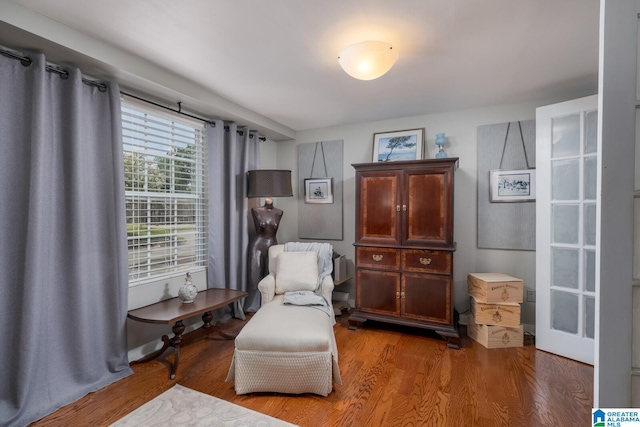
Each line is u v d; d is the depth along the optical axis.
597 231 0.80
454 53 1.99
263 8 1.53
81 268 1.92
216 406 1.80
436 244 2.74
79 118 1.91
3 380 1.64
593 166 2.29
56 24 1.63
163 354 2.47
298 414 1.73
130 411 1.75
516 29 1.71
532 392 1.94
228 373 1.98
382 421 1.67
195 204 3.00
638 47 0.75
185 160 2.85
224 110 2.84
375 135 3.54
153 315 2.17
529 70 2.24
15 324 1.67
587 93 2.66
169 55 2.02
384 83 2.48
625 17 0.76
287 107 3.08
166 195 2.70
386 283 2.92
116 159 2.12
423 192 2.80
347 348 2.60
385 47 1.80
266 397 1.90
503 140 2.98
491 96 2.77
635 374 0.77
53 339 1.83
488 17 1.60
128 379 2.10
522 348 2.59
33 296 1.66
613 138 0.77
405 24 1.67
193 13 1.57
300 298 2.46
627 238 0.76
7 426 1.57
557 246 2.47
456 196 3.18
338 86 2.55
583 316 2.33
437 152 3.22
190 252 2.93
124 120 2.34
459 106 3.04
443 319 2.70
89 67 1.93
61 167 1.88
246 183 3.41
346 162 3.74
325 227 3.88
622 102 0.76
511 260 2.97
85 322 1.95
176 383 2.05
